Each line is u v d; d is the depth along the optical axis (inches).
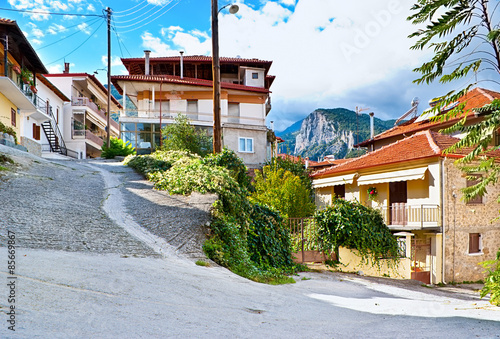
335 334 124.3
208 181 434.0
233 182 430.6
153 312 122.9
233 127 1125.1
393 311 204.2
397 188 700.7
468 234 613.0
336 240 516.4
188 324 115.0
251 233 391.5
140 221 336.5
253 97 1403.8
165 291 157.2
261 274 303.9
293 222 528.1
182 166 551.8
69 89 1517.0
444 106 310.5
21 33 827.4
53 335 87.3
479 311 214.1
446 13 259.1
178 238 296.0
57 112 1405.0
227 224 342.3
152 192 473.7
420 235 624.1
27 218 281.4
